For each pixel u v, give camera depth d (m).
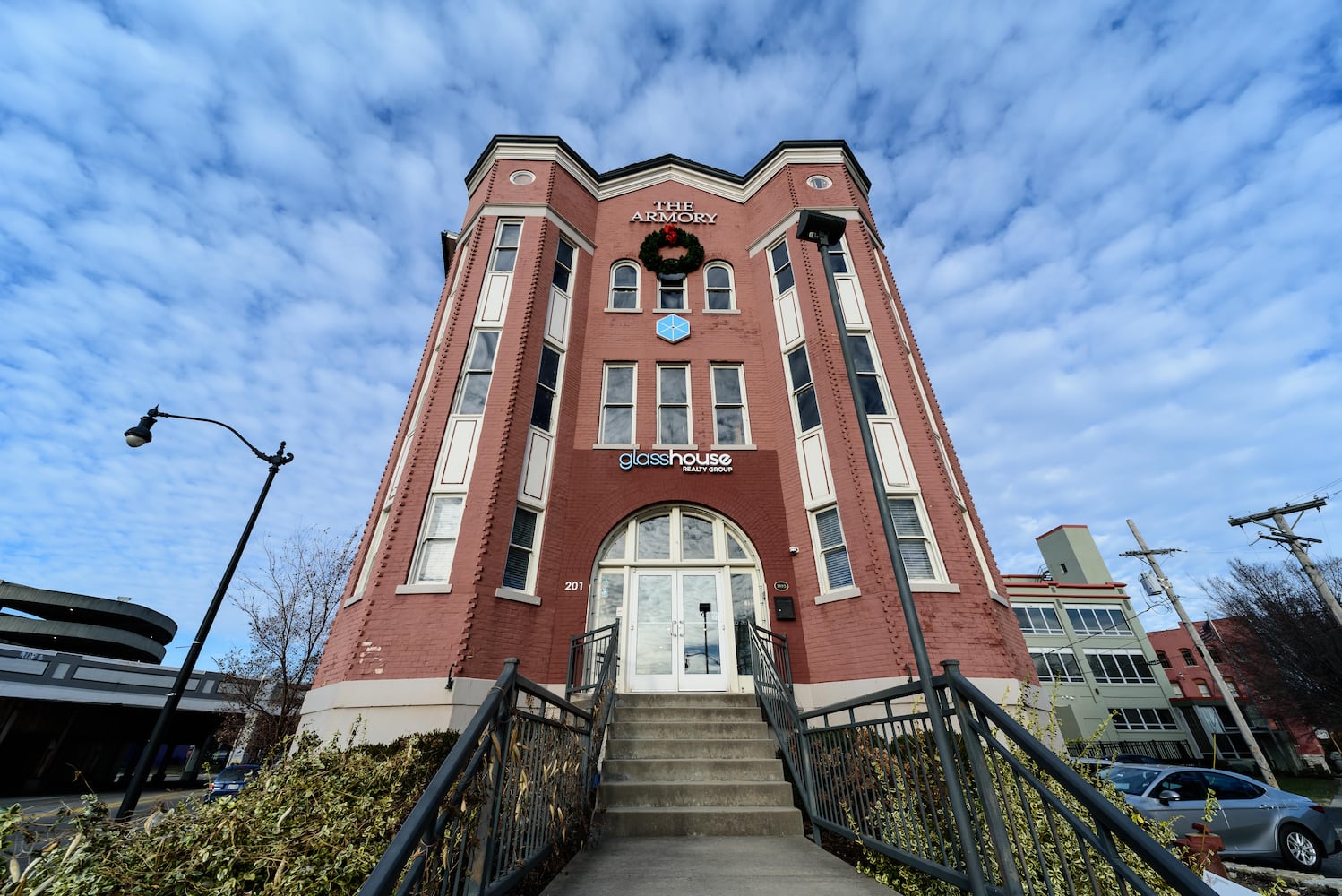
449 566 10.24
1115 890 3.96
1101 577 41.59
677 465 12.75
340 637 10.23
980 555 11.70
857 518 10.86
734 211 17.02
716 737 8.22
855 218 14.92
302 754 5.73
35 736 24.38
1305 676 28.23
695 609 11.48
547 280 14.02
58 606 30.72
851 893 4.05
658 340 14.56
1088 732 33.31
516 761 3.56
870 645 9.92
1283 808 9.68
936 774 4.36
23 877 2.97
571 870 4.63
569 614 11.02
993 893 3.36
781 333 14.21
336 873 3.56
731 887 4.18
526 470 11.69
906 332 14.47
